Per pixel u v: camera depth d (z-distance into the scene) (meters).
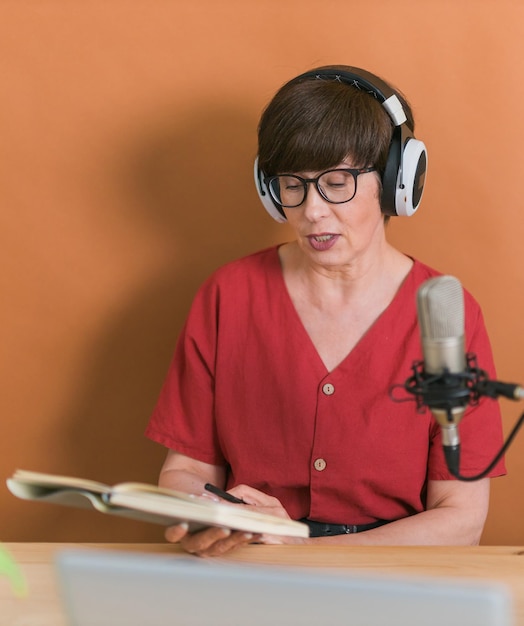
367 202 1.60
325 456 1.72
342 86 1.59
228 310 1.80
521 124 1.97
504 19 1.93
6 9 2.02
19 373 2.18
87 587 0.81
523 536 2.14
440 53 1.96
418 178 1.65
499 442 1.75
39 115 2.06
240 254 2.11
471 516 1.71
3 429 2.21
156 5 2.00
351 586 0.75
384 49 1.98
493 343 2.08
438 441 1.74
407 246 2.06
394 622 0.75
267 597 0.77
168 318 2.14
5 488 2.22
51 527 2.22
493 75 1.96
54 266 2.13
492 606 0.72
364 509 1.75
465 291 1.79
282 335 1.75
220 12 2.00
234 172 2.06
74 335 2.16
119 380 2.17
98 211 2.10
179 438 1.84
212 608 0.79
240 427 1.78
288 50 2.00
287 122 1.56
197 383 1.83
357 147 1.55
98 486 1.13
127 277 2.13
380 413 1.70
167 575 0.79
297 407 1.73
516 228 2.02
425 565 1.28
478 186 2.01
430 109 1.99
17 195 2.10
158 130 2.05
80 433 2.20
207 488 1.56
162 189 2.08
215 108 2.04
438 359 1.01
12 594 1.20
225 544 1.33
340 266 1.71
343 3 1.97
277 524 1.21
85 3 2.01
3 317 2.16
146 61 2.03
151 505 1.09
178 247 2.11
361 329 1.74
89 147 2.07
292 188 1.61
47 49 2.03
